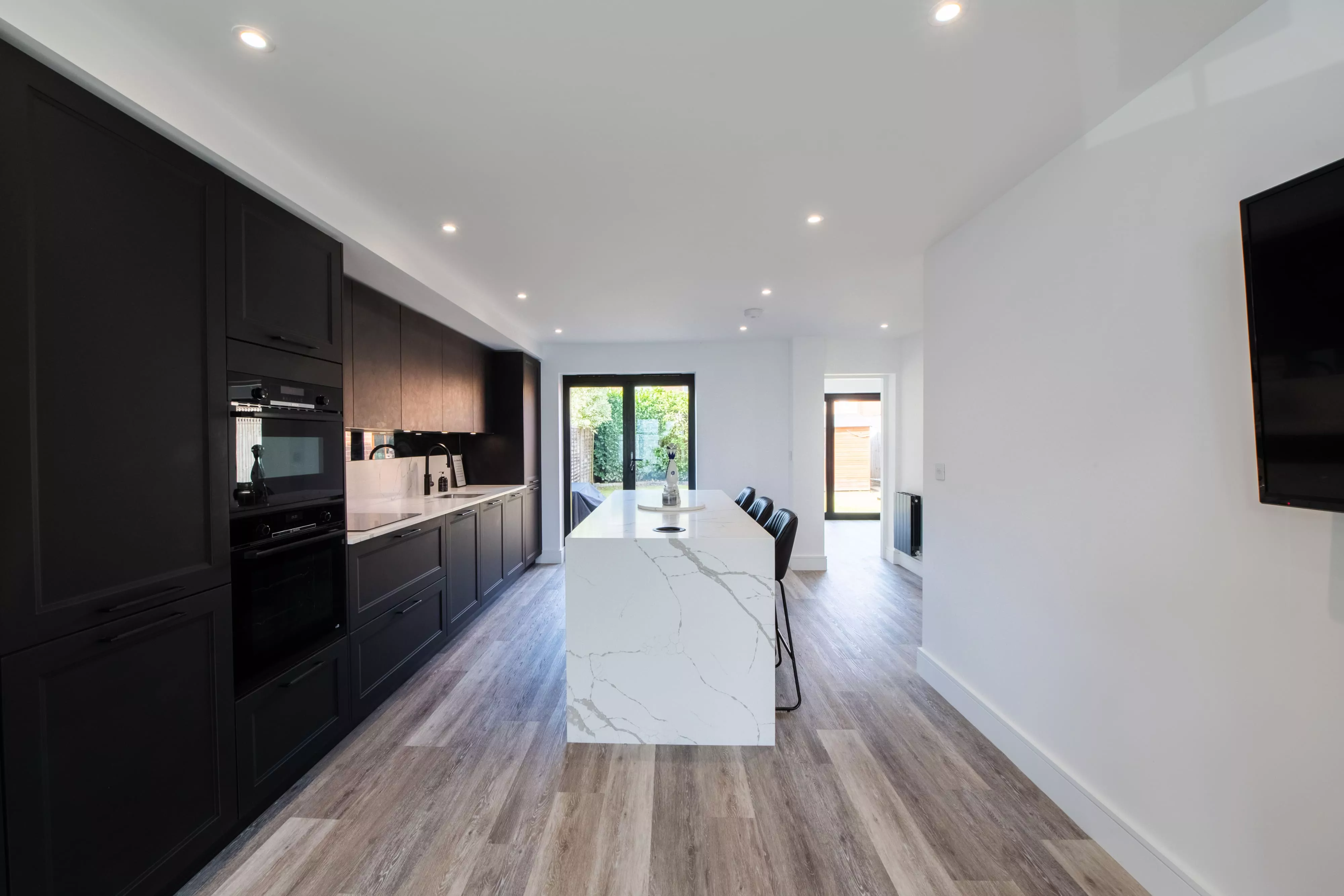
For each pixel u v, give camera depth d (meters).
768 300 3.54
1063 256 1.71
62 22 1.08
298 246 1.84
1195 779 1.30
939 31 1.18
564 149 1.68
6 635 1.02
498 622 3.65
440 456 4.28
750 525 2.47
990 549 2.12
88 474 1.17
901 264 2.79
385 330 2.88
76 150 1.14
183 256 1.40
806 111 1.49
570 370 5.30
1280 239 1.01
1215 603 1.25
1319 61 1.04
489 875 1.48
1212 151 1.24
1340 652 1.02
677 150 1.68
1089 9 1.12
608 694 2.16
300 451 1.85
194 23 1.15
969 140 1.64
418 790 1.85
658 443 5.40
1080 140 1.63
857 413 8.23
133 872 1.26
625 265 2.80
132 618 1.26
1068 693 1.71
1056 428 1.75
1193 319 1.29
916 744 2.12
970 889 1.43
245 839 1.61
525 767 1.99
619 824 1.68
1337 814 1.03
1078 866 1.50
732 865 1.51
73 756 1.14
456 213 2.14
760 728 2.13
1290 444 1.00
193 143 1.39
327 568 2.02
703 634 2.15
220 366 1.51
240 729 1.59
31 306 1.06
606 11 1.12
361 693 2.27
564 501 5.47
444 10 1.11
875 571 4.99
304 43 1.21
